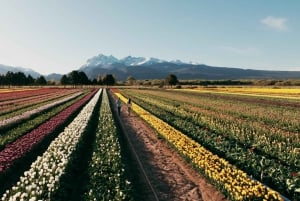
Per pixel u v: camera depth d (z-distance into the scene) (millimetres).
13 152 16891
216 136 22938
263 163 15547
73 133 20969
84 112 34844
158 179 15711
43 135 21625
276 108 44812
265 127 28172
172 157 19766
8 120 28281
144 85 199875
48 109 41125
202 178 15633
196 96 75688
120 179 13500
